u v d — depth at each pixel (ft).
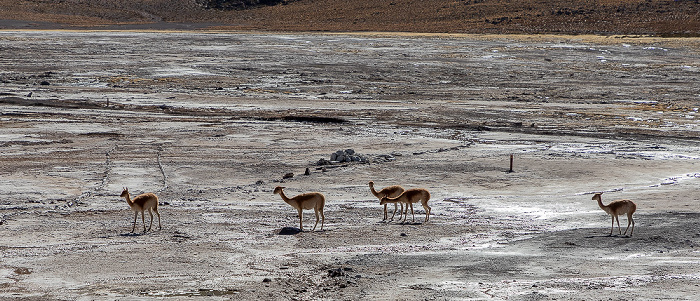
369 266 54.95
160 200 86.22
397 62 289.53
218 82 230.89
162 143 132.87
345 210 80.74
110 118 161.89
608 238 63.21
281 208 81.76
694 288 47.06
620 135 146.61
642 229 66.44
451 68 276.41
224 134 143.23
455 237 66.13
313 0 622.54
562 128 156.76
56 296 48.14
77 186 95.91
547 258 56.59
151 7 606.14
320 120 163.02
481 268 53.78
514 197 88.33
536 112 180.86
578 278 50.31
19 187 93.76
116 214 78.43
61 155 120.06
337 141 136.67
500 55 320.29
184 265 56.08
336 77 248.32
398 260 56.59
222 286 50.26
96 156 119.55
